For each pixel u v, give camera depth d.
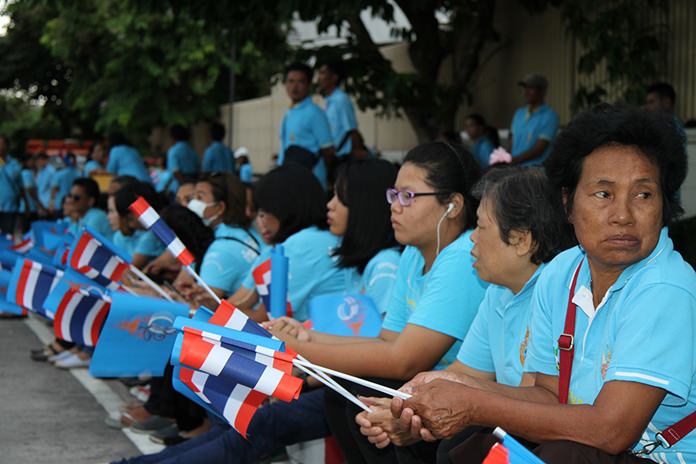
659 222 2.38
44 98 31.11
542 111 9.15
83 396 6.23
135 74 21.73
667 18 9.11
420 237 3.60
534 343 2.74
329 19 9.34
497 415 2.47
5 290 5.50
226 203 5.71
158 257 6.46
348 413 3.50
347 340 3.76
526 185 2.98
